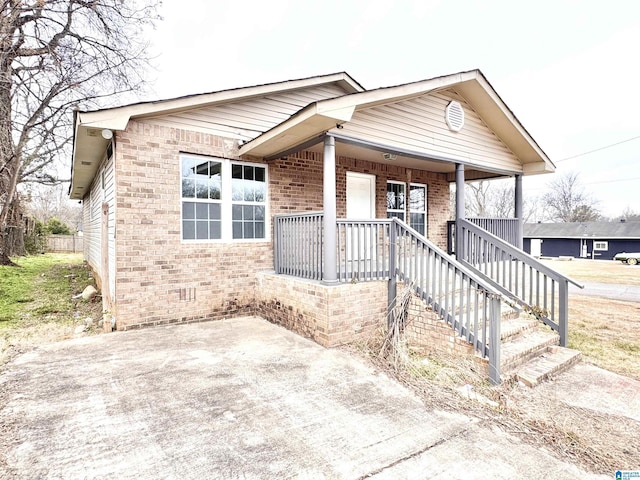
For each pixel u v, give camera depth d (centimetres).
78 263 1648
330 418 301
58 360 421
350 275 520
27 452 245
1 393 334
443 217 1015
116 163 529
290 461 243
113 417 294
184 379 372
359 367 415
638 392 393
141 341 494
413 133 605
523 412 337
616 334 616
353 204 809
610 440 296
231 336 524
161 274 568
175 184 580
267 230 681
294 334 536
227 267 631
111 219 594
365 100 481
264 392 346
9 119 1058
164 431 275
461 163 691
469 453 261
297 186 721
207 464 237
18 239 1869
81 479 220
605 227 3441
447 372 406
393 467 240
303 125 481
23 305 740
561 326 525
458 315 468
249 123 666
